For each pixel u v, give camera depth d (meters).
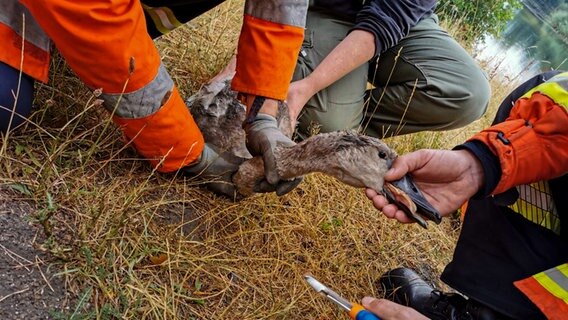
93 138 1.85
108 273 1.51
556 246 1.79
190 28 2.89
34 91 1.83
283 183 1.75
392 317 1.61
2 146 1.58
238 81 1.78
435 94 2.57
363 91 2.61
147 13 2.05
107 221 1.63
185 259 1.71
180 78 2.50
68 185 1.66
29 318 1.33
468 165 1.55
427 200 1.58
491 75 4.79
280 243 2.02
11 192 1.54
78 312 1.39
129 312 1.48
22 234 1.46
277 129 1.78
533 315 1.75
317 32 2.57
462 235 1.96
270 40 1.71
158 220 1.78
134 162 1.84
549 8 9.80
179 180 1.92
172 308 1.56
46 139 1.76
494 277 1.83
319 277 2.01
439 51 2.63
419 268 2.42
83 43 1.45
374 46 2.39
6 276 1.36
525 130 1.54
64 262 1.47
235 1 3.41
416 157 1.55
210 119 1.93
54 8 1.40
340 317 1.91
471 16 6.92
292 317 1.82
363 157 1.55
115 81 1.54
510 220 1.83
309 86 2.30
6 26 1.54
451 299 1.97
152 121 1.65
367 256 2.27
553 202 1.78
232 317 1.66
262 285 1.83
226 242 1.89
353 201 2.42
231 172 1.91
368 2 2.48
